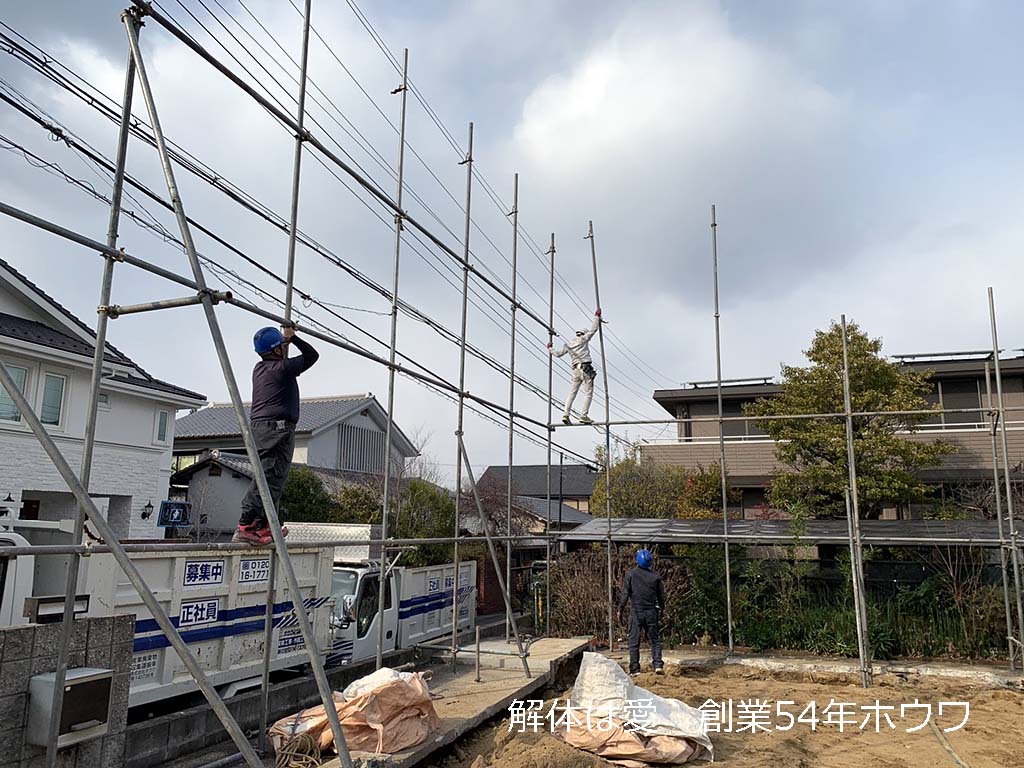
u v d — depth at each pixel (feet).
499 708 22.77
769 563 38.55
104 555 17.47
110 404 48.06
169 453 53.42
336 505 60.54
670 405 73.31
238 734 11.56
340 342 19.71
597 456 75.20
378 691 17.88
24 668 13.34
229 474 64.54
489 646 32.65
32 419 11.00
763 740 23.16
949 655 34.86
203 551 19.38
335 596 28.66
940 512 47.19
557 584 41.55
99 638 14.94
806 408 52.13
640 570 33.30
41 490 42.86
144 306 13.58
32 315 43.65
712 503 61.98
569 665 32.12
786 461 53.78
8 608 17.06
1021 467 50.67
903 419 51.29
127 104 13.98
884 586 37.09
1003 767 20.75
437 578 35.47
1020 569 35.14
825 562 39.81
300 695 22.58
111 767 15.01
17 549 11.71
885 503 51.29
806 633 36.58
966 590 35.63
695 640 38.58
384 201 22.65
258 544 18.11
